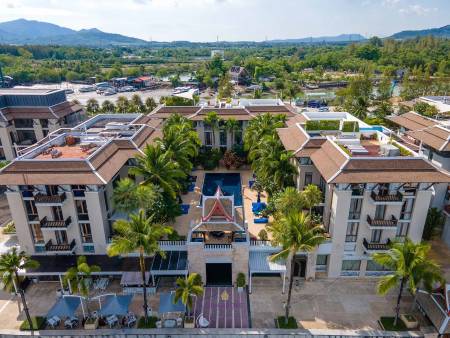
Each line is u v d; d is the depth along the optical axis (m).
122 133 58.31
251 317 40.34
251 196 64.88
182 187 62.34
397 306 38.12
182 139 60.69
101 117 69.38
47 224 43.53
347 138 52.56
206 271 45.91
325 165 44.06
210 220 44.81
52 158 47.66
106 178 43.22
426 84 129.50
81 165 43.44
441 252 50.66
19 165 43.66
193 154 64.00
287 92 145.88
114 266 44.41
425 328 38.59
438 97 93.06
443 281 35.34
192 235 46.31
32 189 43.97
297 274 46.38
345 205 41.88
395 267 37.03
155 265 44.53
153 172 49.22
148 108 118.00
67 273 38.84
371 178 40.09
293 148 51.41
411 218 43.19
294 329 38.50
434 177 40.19
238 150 79.12
